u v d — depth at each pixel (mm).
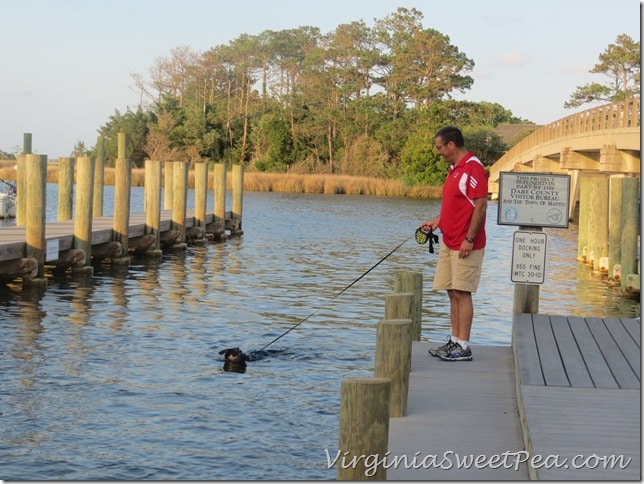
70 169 23922
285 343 12828
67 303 15938
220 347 12461
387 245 30156
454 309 9234
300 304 16750
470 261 8891
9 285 17719
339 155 91000
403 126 90625
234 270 21969
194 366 11219
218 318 14922
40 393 9820
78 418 8945
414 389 8148
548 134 48188
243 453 7984
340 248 28750
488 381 8461
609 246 21156
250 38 126562
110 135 98625
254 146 99188
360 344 12891
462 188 8711
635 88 84812
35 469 7547
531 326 9805
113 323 14148
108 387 10109
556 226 10125
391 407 7324
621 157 31906
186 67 116375
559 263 25953
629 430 6160
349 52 105250
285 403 9570
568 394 7113
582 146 37719
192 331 13641
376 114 93375
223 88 121562
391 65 103812
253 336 13367
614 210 20906
